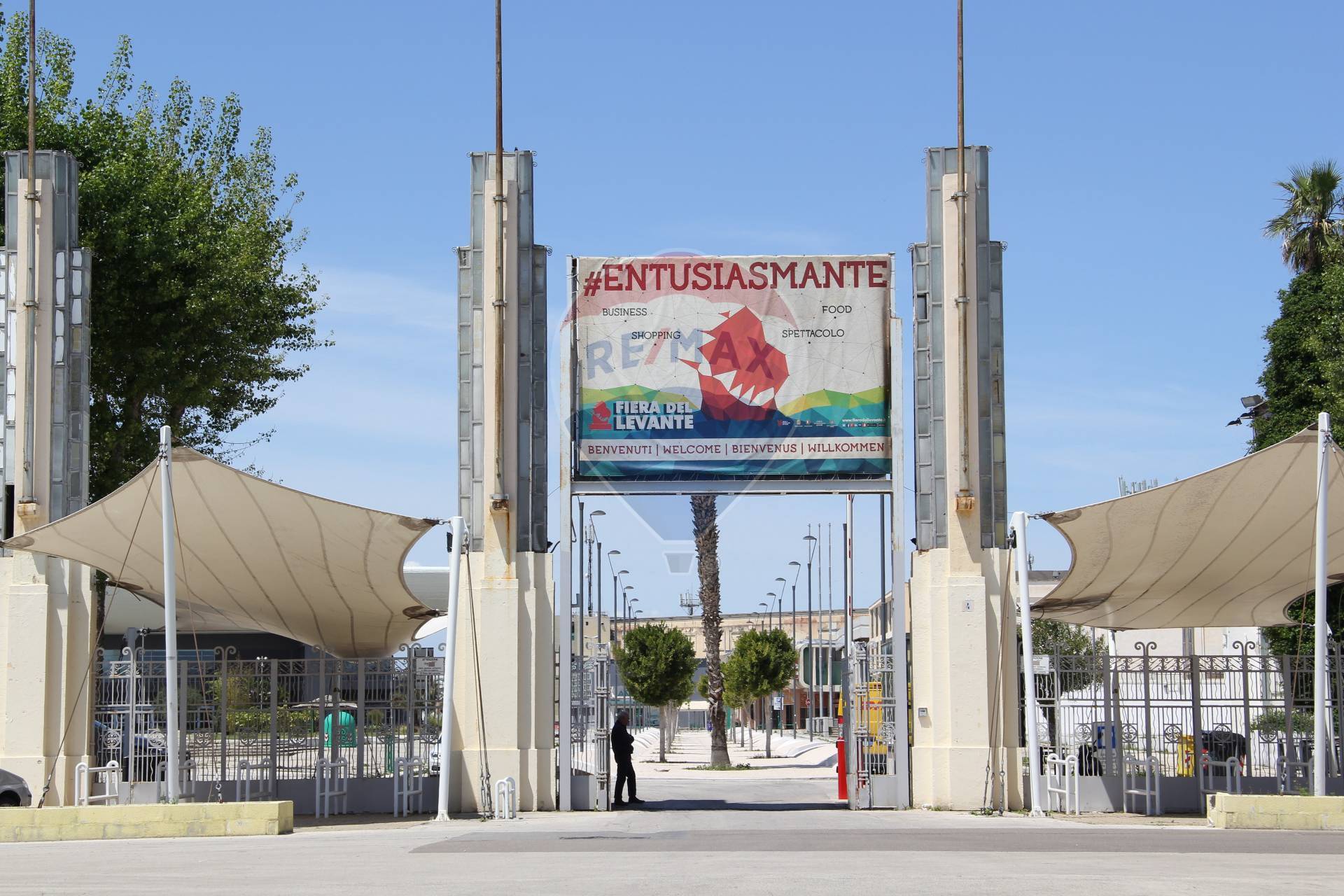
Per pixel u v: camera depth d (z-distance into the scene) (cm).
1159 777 1923
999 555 1991
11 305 2020
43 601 1967
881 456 2030
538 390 2038
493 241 2033
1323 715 1700
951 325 2012
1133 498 1736
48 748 1952
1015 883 994
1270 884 996
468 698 1973
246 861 1241
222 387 3331
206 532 1814
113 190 2938
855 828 1656
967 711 1950
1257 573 1995
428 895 935
